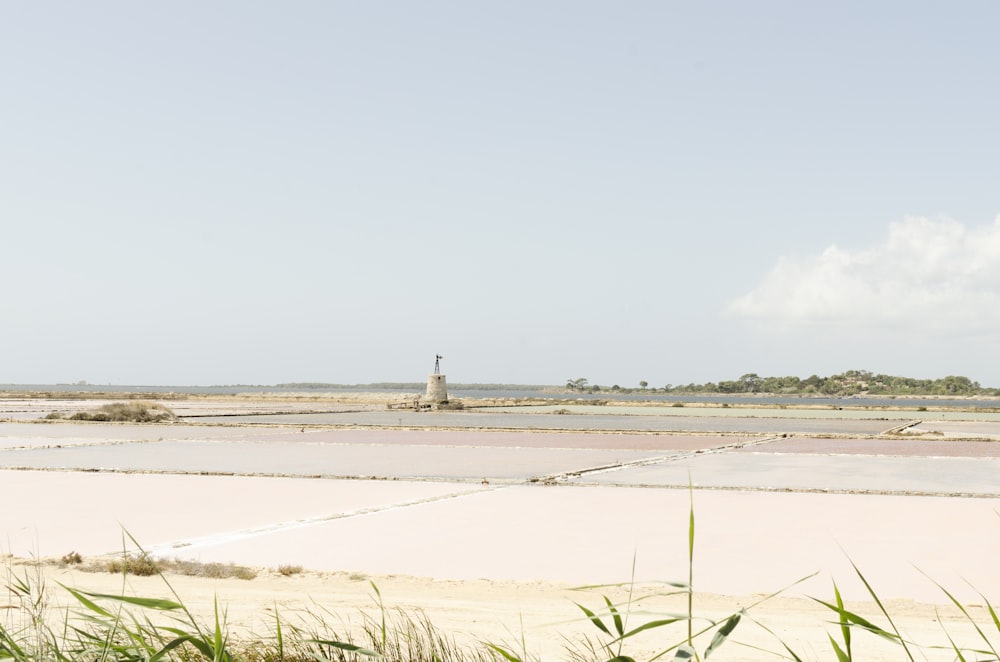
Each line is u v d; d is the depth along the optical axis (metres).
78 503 25.17
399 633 5.80
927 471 35.97
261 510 24.06
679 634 10.05
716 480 32.34
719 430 72.75
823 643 9.62
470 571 15.84
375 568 16.09
